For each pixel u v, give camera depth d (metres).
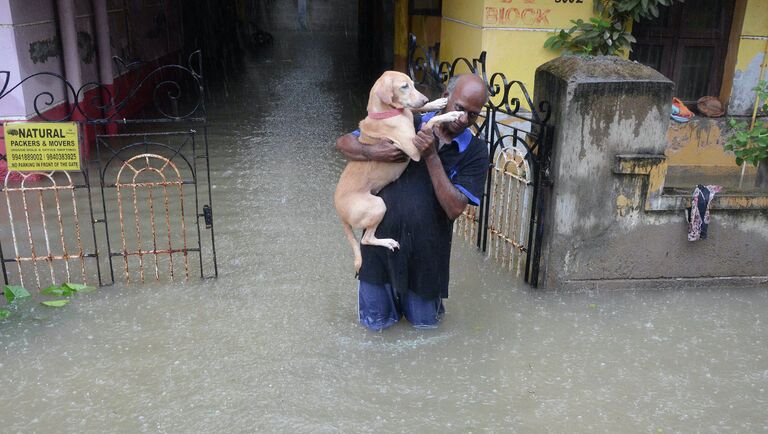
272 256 5.38
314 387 3.74
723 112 7.95
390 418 3.49
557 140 4.61
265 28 26.00
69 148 4.50
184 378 3.79
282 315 4.49
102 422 3.42
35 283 4.84
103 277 4.96
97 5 8.64
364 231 4.05
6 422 3.40
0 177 6.98
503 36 7.69
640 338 4.32
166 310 4.52
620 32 7.59
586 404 3.64
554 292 4.92
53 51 7.62
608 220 4.79
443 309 4.50
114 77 9.53
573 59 4.71
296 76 14.66
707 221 4.79
